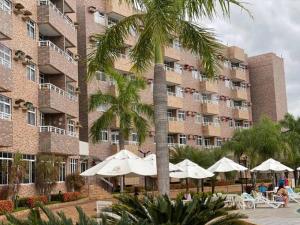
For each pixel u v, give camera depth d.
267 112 67.31
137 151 46.38
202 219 9.04
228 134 62.03
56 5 36.28
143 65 15.20
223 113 61.78
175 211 8.99
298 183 55.09
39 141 31.44
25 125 29.77
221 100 61.69
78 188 35.56
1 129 24.78
